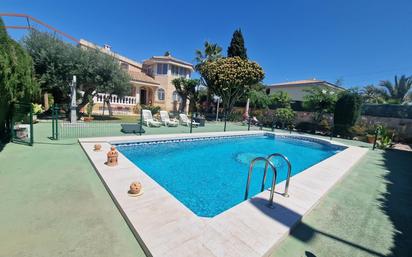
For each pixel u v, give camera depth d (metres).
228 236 2.38
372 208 3.73
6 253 1.95
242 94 20.41
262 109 21.50
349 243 2.60
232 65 18.33
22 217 2.55
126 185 3.57
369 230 2.96
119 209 2.89
